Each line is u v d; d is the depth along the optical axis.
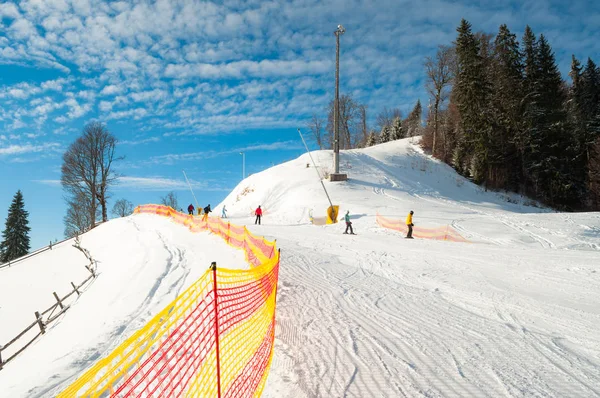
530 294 8.45
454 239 21.03
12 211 63.25
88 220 57.22
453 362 5.04
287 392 4.20
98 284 16.56
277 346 5.71
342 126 71.06
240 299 4.87
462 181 51.50
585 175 52.41
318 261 13.70
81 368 5.89
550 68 54.56
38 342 11.48
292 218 33.59
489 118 52.00
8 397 5.13
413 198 39.56
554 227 23.00
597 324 6.41
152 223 33.06
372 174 47.22
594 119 56.19
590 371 4.74
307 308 7.80
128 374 4.91
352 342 5.81
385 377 4.58
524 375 4.65
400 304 8.06
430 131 62.25
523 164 52.03
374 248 16.62
